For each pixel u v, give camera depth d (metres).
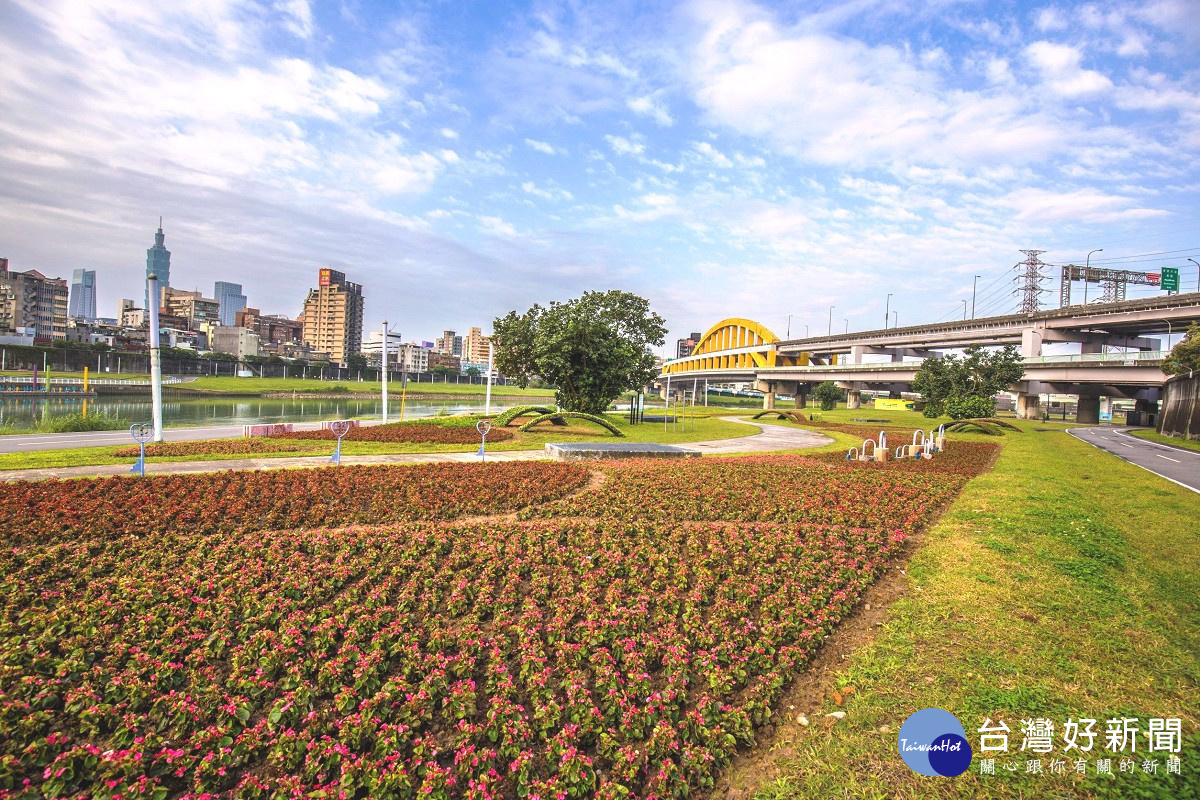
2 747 5.46
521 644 7.34
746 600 8.91
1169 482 19.84
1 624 7.34
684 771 5.55
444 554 10.68
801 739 5.90
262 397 94.88
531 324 45.25
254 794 5.12
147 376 104.75
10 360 96.75
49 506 11.92
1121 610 8.27
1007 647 7.19
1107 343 69.94
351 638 7.31
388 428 32.34
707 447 32.34
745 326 122.00
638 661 7.06
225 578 8.93
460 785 5.34
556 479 17.42
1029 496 16.30
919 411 87.19
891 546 11.53
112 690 6.20
